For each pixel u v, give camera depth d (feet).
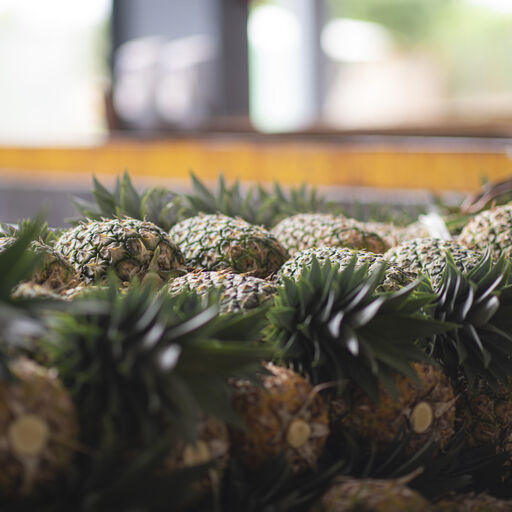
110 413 3.43
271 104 23.12
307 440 3.76
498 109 15.42
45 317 3.41
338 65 21.90
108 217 5.17
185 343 3.49
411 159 9.14
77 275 4.38
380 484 3.67
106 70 21.94
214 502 3.60
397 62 21.06
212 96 17.40
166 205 5.24
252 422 3.70
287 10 22.11
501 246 4.86
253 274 4.66
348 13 21.35
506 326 4.04
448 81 20.29
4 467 3.33
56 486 3.40
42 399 3.38
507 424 4.20
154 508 3.42
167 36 21.72
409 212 6.86
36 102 21.77
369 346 3.76
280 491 3.71
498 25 19.30
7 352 3.36
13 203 12.82
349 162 9.64
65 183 12.01
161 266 4.50
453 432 4.07
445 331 3.91
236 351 3.51
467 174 8.70
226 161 10.75
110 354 3.46
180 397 3.43
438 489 3.90
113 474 3.43
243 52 21.74
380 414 3.91
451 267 4.10
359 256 4.37
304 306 3.89
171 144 11.37
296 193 6.01
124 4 21.80
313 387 3.85
